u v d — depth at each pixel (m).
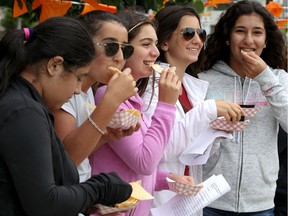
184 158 5.30
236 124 5.34
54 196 3.16
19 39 3.37
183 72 5.89
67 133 4.07
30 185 3.10
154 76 5.15
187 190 4.84
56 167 3.37
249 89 6.25
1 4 6.21
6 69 3.32
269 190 6.16
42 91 3.45
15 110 3.15
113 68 4.27
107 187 3.48
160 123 4.55
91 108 4.38
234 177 6.03
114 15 4.54
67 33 3.42
